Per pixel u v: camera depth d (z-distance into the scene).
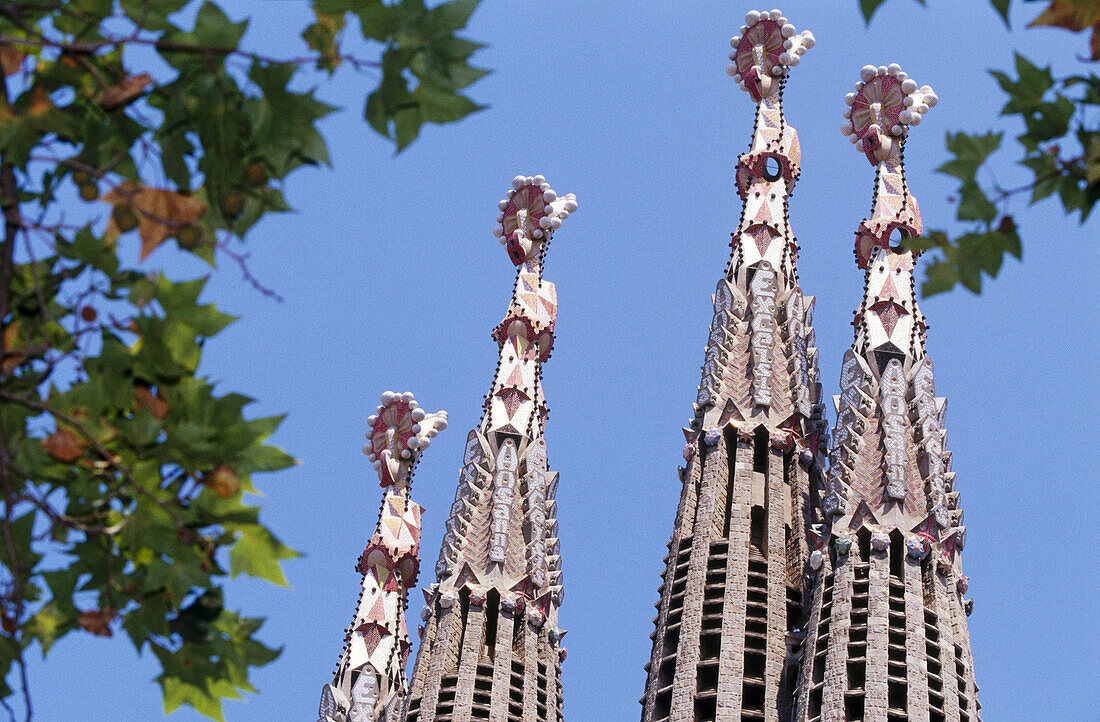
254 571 20.97
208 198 20.61
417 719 126.94
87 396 20.34
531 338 144.00
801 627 124.94
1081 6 19.34
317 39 20.14
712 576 128.00
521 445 139.00
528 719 125.56
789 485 132.12
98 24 20.53
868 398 127.56
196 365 20.61
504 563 132.62
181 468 20.58
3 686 19.50
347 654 133.12
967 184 20.75
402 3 20.09
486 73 20.25
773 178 148.50
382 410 143.12
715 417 136.38
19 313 20.78
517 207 148.75
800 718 114.38
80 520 20.55
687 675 122.31
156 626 20.55
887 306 131.88
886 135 139.75
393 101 20.20
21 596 19.55
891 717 112.75
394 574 137.12
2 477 19.52
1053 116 20.47
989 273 20.94
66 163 20.11
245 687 21.12
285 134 20.52
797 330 140.50
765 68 151.00
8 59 19.92
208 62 20.31
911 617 116.06
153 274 20.52
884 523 121.25
